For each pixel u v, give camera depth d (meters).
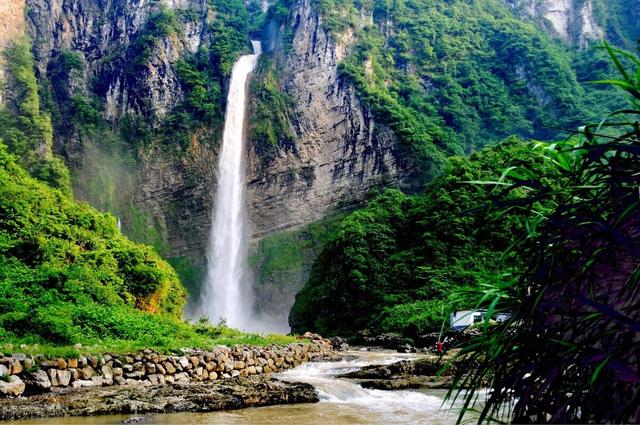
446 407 8.77
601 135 1.80
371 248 38.50
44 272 14.94
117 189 62.03
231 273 59.44
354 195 59.56
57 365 9.47
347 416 8.09
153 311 21.09
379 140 59.69
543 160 2.09
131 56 68.00
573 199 2.10
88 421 7.12
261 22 75.50
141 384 10.54
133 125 65.12
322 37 66.00
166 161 63.44
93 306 14.49
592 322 1.87
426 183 55.88
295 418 7.81
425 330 26.56
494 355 2.06
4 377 8.51
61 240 18.23
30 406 7.68
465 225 35.88
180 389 9.89
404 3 74.50
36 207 19.17
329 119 63.16
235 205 62.00
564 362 1.92
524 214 2.08
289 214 61.38
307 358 18.70
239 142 64.12
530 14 79.06
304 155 62.88
